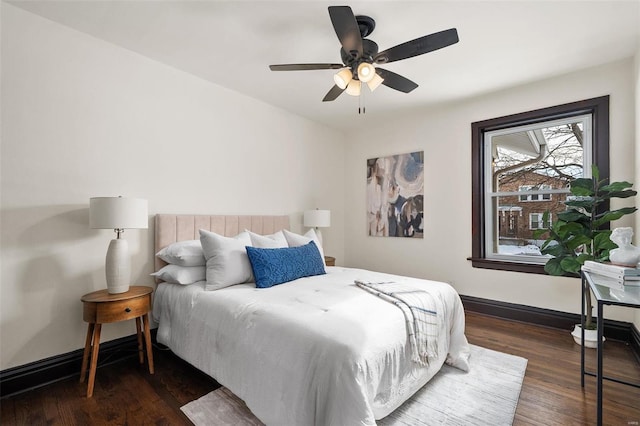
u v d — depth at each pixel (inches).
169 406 68.7
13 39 75.8
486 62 103.4
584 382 76.9
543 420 63.0
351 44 72.0
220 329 71.8
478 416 63.9
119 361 91.7
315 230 159.6
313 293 79.5
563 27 83.5
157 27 84.7
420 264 154.4
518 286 124.8
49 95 81.2
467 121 137.9
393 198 164.9
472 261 136.0
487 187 136.2
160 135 104.1
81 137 86.6
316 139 168.2
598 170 102.4
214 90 119.9
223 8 76.5
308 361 53.9
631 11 76.4
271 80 117.5
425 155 152.3
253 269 90.7
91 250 88.0
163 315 92.2
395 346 61.2
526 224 127.4
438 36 67.6
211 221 115.4
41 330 79.1
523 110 122.3
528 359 90.4
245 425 61.8
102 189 90.5
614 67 103.5
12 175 75.5
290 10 77.2
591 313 98.8
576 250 113.2
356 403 48.1
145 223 84.9
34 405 69.4
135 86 97.9
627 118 101.2
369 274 106.9
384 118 162.2
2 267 73.9
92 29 85.6
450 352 86.2
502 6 74.9
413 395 71.3
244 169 131.0
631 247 69.2
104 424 62.8
